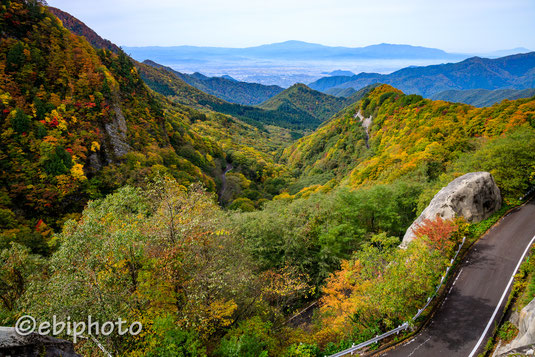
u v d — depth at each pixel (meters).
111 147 66.50
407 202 36.09
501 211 29.55
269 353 17.48
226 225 28.06
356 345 16.72
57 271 17.02
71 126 60.16
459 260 23.33
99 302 14.93
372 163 70.00
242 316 21.73
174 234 18.84
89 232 17.17
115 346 15.39
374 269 19.03
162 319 15.08
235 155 146.38
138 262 19.47
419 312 18.44
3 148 49.47
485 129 57.94
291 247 29.80
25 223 44.56
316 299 29.97
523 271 19.97
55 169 51.66
